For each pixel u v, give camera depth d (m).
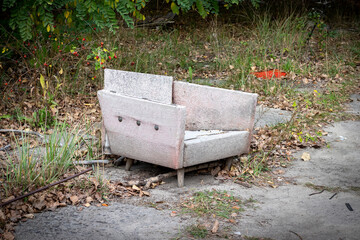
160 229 3.74
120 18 11.46
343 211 4.14
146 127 4.62
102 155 5.22
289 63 9.45
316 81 8.99
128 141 4.86
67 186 4.47
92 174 4.86
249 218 3.99
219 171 5.09
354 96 8.25
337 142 6.07
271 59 9.79
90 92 7.67
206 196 4.43
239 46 10.91
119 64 8.62
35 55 7.91
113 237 3.60
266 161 5.36
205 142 4.69
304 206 4.26
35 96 6.89
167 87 4.50
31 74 7.69
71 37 8.14
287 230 3.77
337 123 6.83
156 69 9.14
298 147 5.86
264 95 8.20
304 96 7.99
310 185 4.78
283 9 14.08
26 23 7.05
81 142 5.74
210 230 3.74
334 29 13.30
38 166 4.81
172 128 4.41
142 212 4.07
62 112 6.83
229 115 5.09
